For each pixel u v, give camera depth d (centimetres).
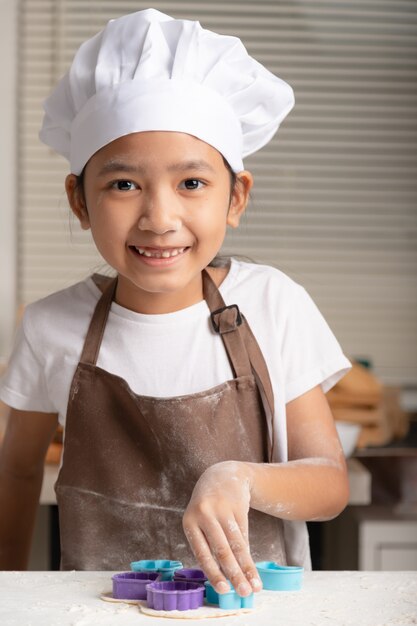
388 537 211
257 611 100
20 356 143
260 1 323
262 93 136
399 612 100
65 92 138
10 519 151
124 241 122
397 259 324
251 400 135
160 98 123
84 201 134
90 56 133
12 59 317
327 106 324
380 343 323
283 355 139
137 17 129
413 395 317
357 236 324
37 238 318
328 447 136
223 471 114
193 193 123
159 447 132
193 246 124
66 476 136
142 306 137
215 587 100
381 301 323
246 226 322
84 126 128
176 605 100
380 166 325
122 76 127
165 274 123
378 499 225
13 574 117
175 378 135
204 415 132
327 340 142
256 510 131
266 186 323
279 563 132
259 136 143
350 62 325
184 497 132
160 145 122
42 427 147
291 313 141
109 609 101
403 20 325
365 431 254
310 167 324
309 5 323
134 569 114
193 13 322
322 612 100
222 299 139
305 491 123
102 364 137
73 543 135
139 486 133
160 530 132
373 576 115
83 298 143
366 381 256
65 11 318
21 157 319
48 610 101
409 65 326
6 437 150
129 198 122
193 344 137
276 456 136
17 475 151
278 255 322
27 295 317
